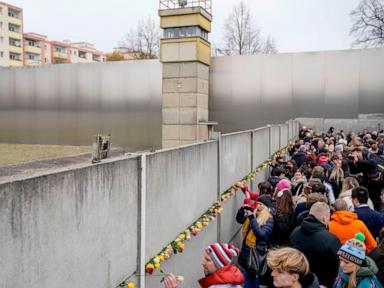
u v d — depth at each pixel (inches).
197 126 1102.4
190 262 179.2
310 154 387.9
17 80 1406.3
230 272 114.9
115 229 114.3
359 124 1074.7
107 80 1296.8
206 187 207.0
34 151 1187.9
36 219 81.1
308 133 737.6
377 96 1058.1
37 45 3602.4
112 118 1296.8
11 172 674.8
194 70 1095.6
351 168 326.3
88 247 100.4
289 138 738.2
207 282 116.3
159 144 1242.0
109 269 111.2
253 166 356.5
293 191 266.8
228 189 258.1
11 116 1418.6
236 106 1189.1
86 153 1117.7
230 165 264.7
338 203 175.0
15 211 75.3
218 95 1207.6
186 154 174.6
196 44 1083.3
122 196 118.2
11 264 74.3
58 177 88.4
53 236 86.7
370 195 276.5
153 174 138.6
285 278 95.8
